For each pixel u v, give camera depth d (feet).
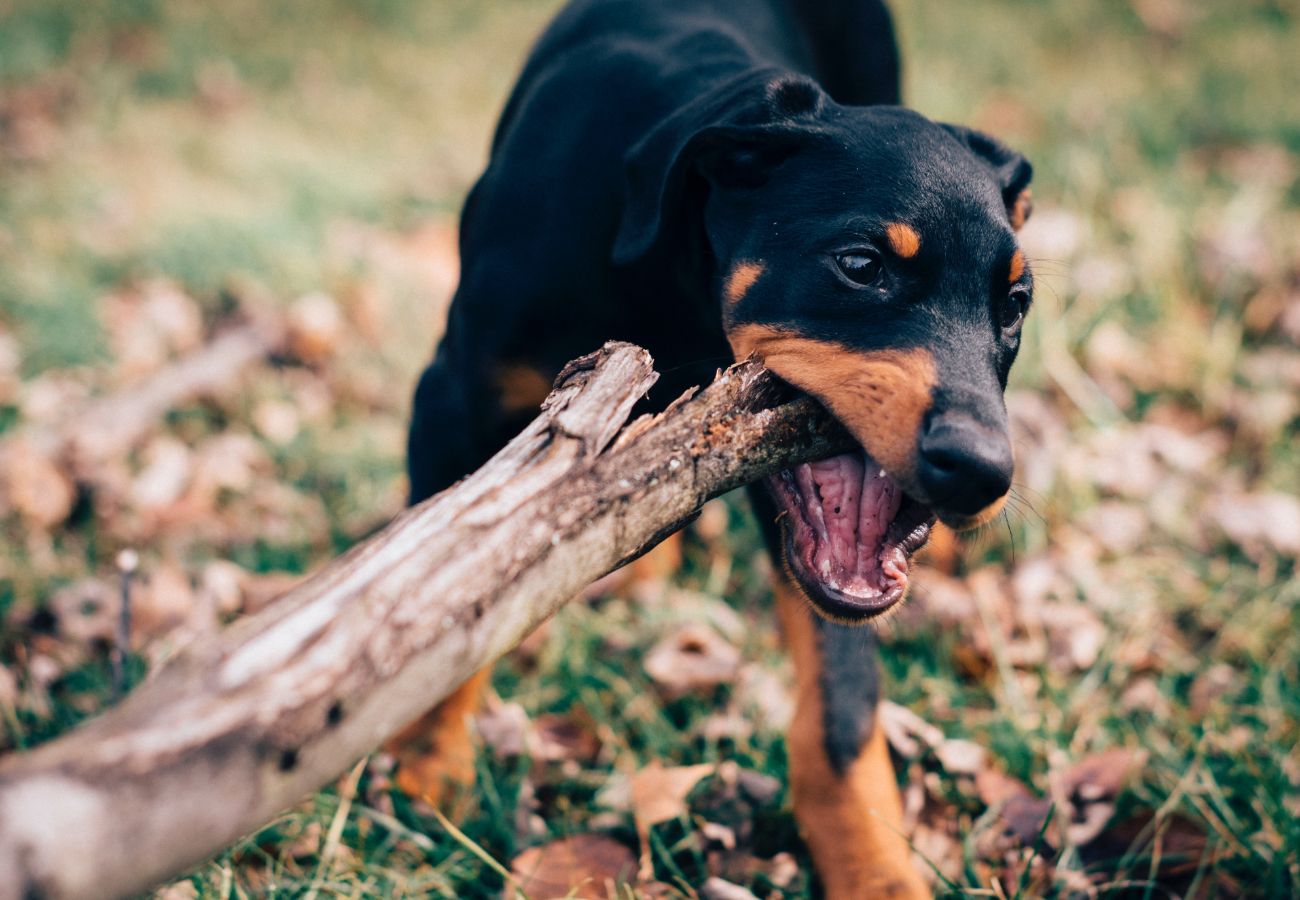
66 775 3.37
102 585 10.18
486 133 19.76
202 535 11.12
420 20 23.47
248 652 3.86
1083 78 20.84
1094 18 23.63
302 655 3.91
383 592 4.17
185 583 10.36
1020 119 19.02
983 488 6.08
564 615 10.07
